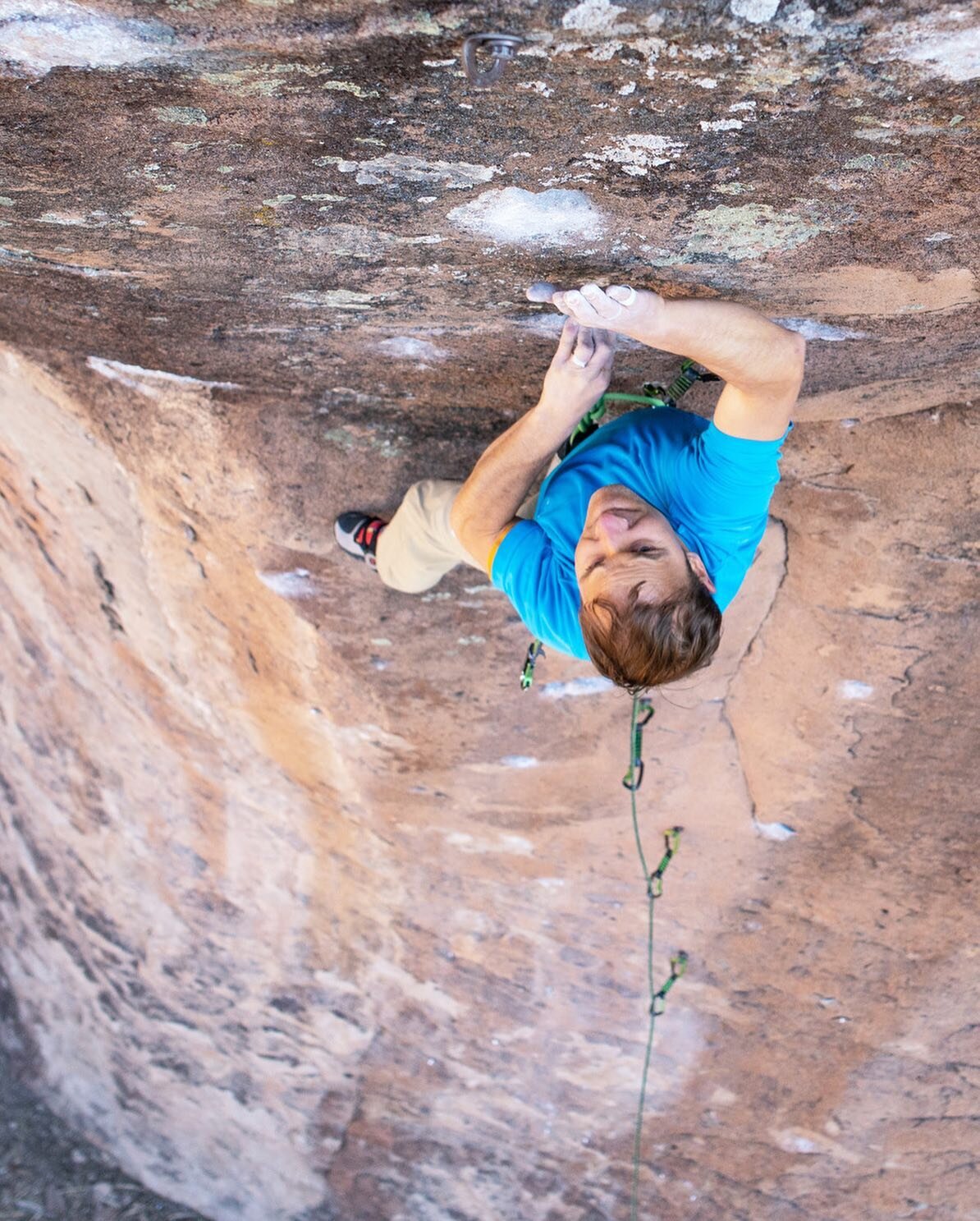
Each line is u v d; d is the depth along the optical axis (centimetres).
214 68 111
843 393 207
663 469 183
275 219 145
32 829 508
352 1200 511
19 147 128
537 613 193
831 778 292
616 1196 448
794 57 105
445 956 411
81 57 110
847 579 248
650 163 126
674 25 101
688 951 364
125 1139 571
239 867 430
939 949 320
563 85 112
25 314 210
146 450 263
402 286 168
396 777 343
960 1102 357
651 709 279
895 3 97
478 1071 441
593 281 159
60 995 557
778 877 328
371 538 252
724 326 150
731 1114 402
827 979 346
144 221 147
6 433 300
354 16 102
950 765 274
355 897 409
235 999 475
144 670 370
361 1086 472
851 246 143
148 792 430
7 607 416
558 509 192
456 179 132
